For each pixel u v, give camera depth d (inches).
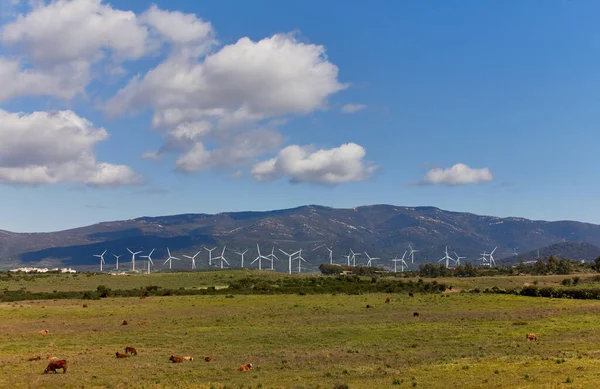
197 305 4827.8
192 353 2615.7
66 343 2987.2
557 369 1849.2
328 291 6259.8
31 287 7130.9
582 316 3705.7
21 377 2059.5
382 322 3617.1
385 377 1889.8
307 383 1833.2
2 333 3368.6
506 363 2028.8
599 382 1612.9
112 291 6127.0
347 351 2566.4
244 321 3777.1
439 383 1742.1
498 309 4308.6
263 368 2185.0
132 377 2039.9
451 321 3604.8
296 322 3683.6
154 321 3838.6
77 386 1902.1
